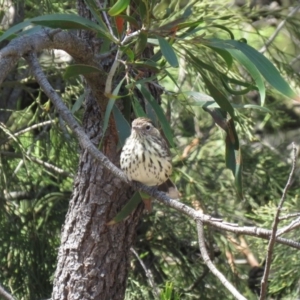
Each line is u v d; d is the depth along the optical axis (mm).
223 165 14383
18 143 12930
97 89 7238
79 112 13367
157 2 7777
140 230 14188
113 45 7492
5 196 14016
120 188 7809
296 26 13938
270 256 5098
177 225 14070
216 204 14000
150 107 7094
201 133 14641
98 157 6402
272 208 11469
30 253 13547
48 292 13562
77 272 7961
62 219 13938
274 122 14297
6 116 14320
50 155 14203
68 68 6508
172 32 6246
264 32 15477
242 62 6164
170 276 14055
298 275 11188
